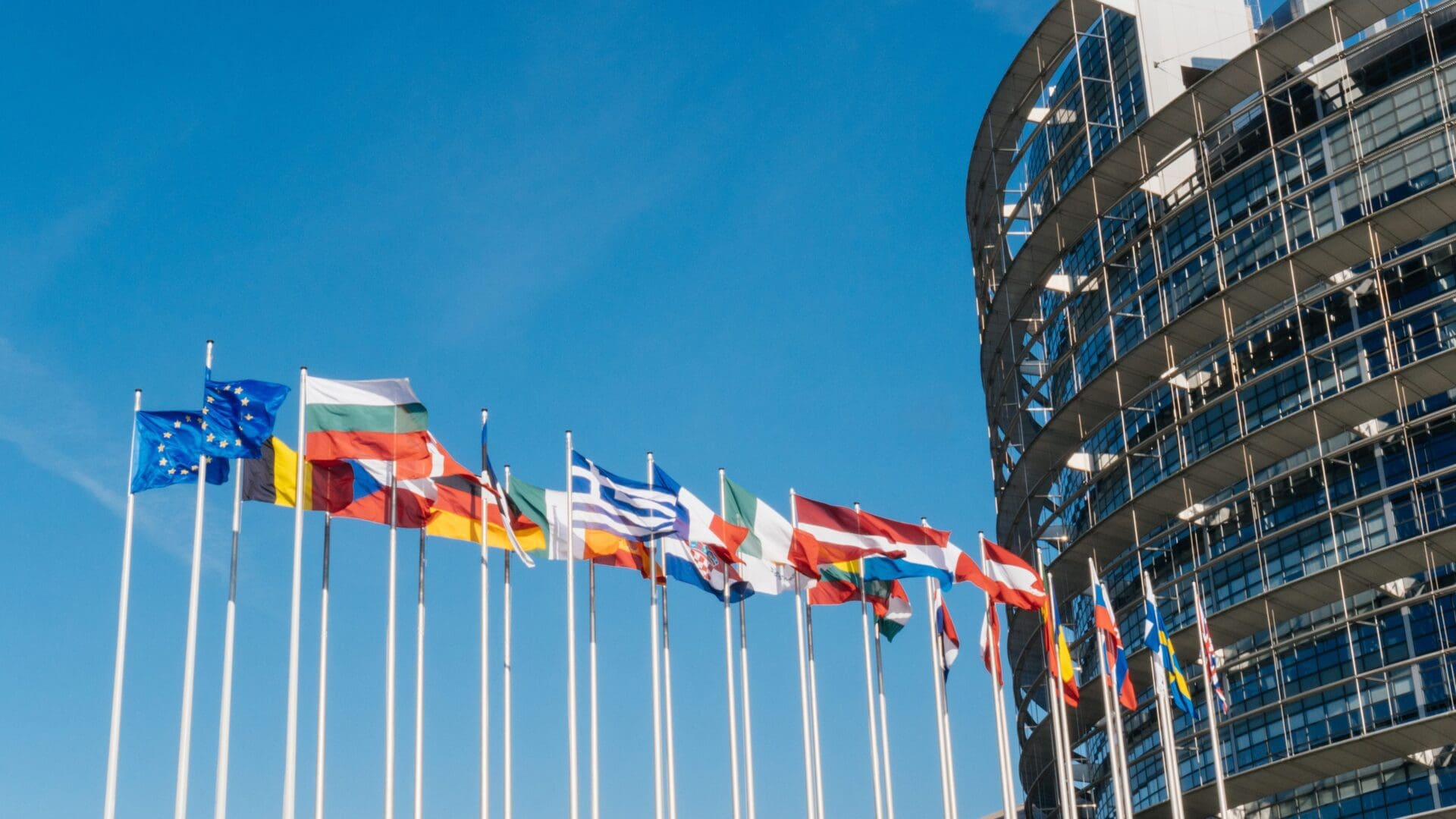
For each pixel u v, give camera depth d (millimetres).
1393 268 71875
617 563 49094
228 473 43469
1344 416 68750
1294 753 68688
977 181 96250
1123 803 55406
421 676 44344
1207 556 75875
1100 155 88438
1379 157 72188
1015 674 91188
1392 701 65750
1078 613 87000
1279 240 76000
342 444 43594
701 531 48062
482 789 44125
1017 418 88125
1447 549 64375
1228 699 72688
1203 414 77750
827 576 52125
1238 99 76500
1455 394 68938
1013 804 49594
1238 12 88000
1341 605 70125
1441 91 72438
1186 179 80625
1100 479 82688
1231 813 71312
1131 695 57594
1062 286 90000
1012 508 90250
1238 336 73438
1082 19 85250
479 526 47375
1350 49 73188
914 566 51438
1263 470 74688
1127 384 79562
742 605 50062
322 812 40375
